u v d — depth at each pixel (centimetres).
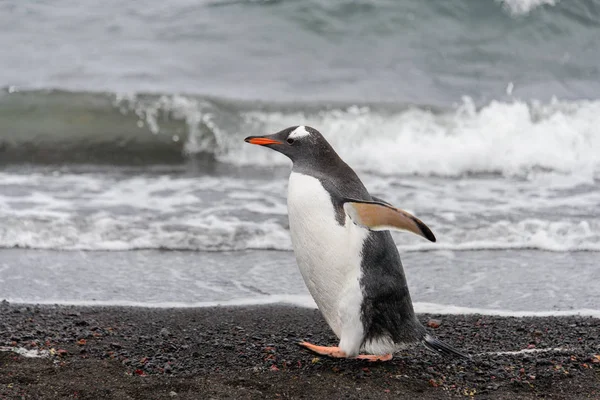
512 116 4700
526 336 2195
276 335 2191
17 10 6028
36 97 4725
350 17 5900
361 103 4834
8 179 3925
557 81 5406
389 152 4425
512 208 3581
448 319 2352
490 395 1759
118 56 5447
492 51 5694
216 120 4669
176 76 5200
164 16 5997
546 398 1755
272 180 4050
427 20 5925
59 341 2045
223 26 5853
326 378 1808
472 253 3061
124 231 3184
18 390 1697
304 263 1830
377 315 1781
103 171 4188
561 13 5931
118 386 1742
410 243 3145
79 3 6184
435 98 5034
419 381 1814
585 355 2017
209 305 2473
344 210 1764
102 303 2459
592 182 4088
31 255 2933
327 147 1870
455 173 4309
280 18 5925
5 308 2323
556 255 3048
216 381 1777
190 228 3238
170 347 2041
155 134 4581
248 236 3184
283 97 4931
